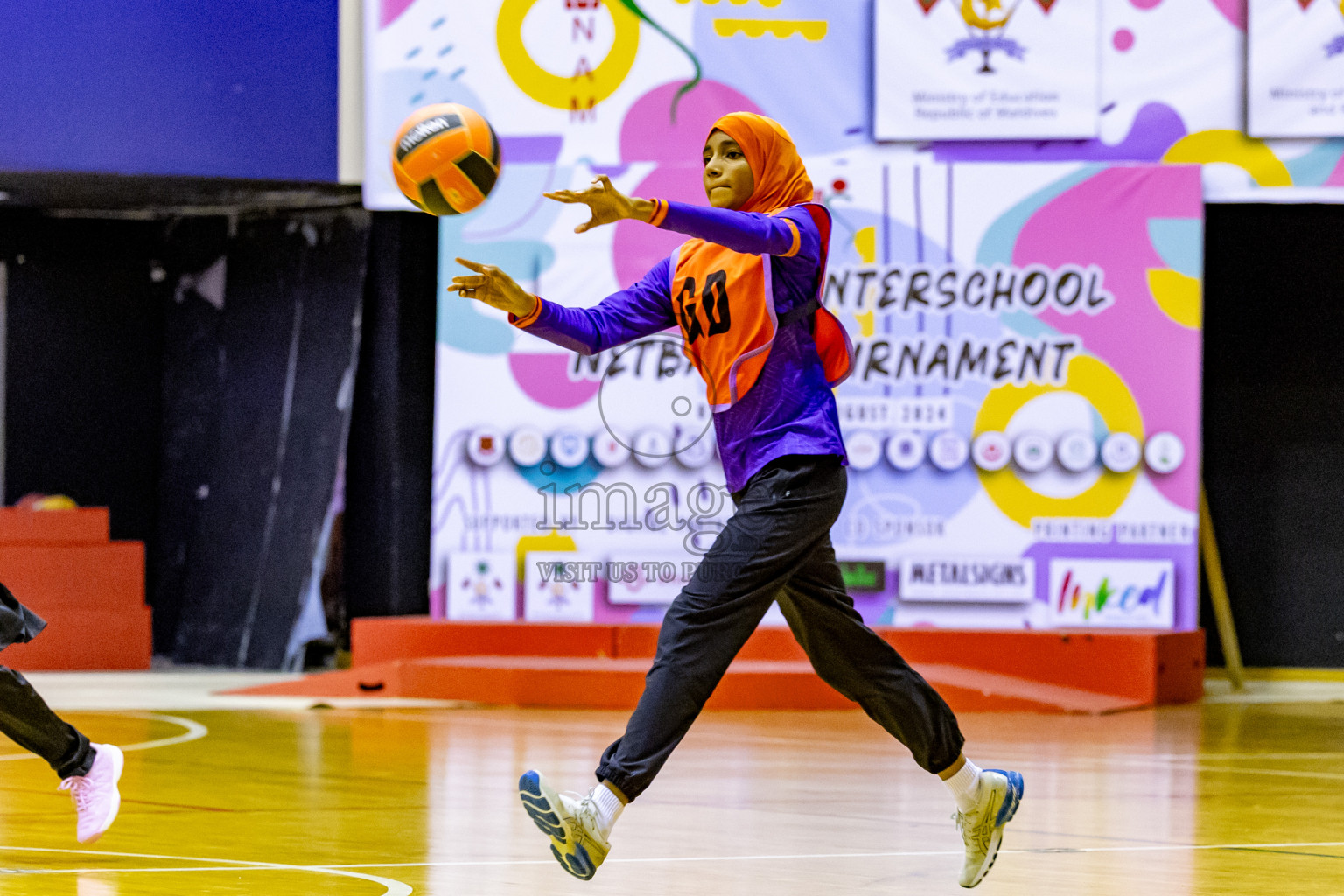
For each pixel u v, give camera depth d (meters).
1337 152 16.72
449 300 16.67
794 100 16.78
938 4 16.62
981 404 16.45
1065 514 16.44
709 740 12.67
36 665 17.89
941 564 16.42
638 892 6.47
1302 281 19.28
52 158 16.81
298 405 18.44
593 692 15.26
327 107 17.17
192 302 19.83
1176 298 16.42
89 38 16.84
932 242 16.52
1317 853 7.57
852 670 6.18
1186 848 7.72
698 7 16.73
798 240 5.80
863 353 16.52
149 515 20.39
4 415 19.92
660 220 5.39
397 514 18.23
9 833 7.88
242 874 6.71
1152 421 16.41
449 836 7.88
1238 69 16.77
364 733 12.82
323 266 18.44
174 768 10.51
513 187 16.70
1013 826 8.45
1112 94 16.78
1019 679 15.82
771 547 5.77
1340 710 15.65
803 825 8.45
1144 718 14.71
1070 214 16.45
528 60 16.83
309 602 17.84
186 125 16.98
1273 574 19.36
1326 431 19.30
